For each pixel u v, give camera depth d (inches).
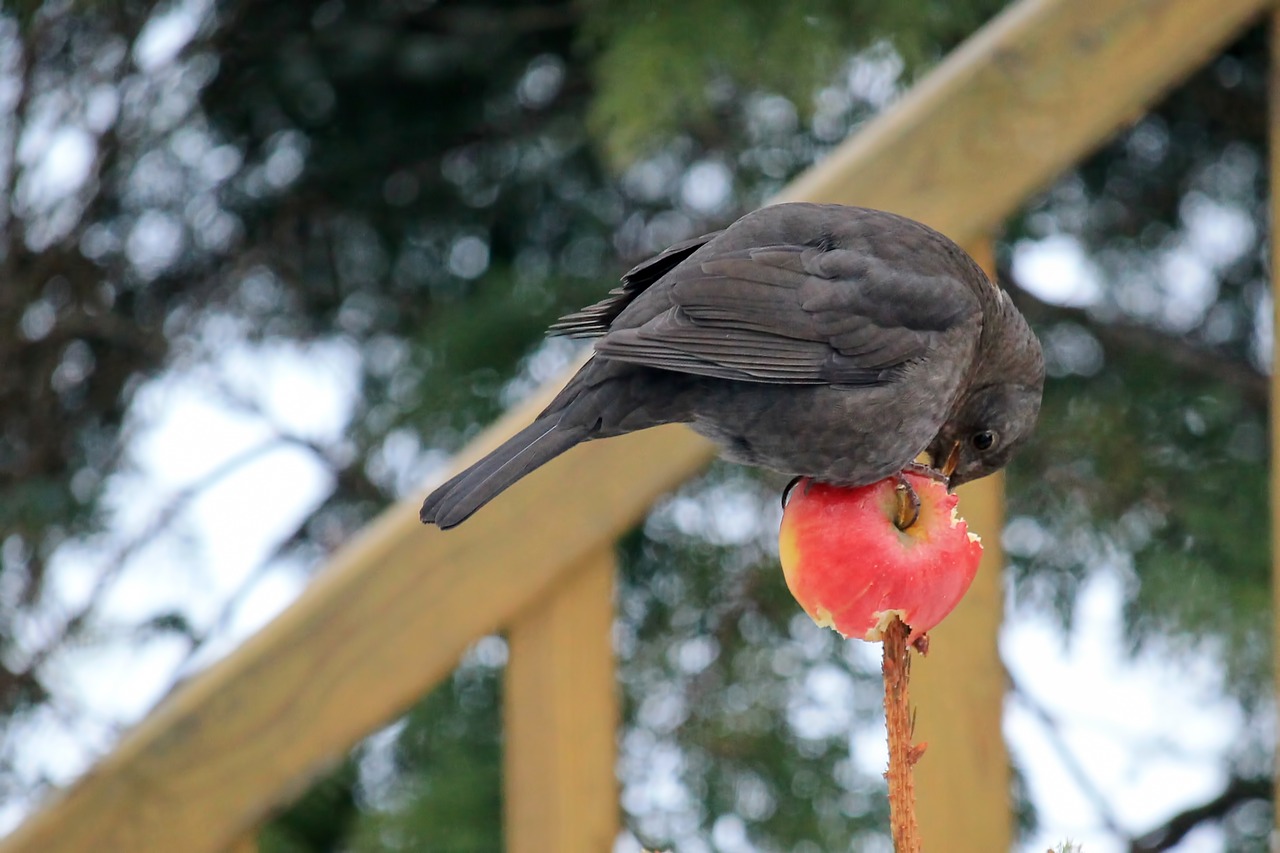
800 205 251.6
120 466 470.0
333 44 464.4
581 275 460.1
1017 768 431.5
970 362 252.8
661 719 428.1
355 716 229.6
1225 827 442.9
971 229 253.6
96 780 230.7
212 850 229.9
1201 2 246.8
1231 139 450.9
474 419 434.0
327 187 478.9
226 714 230.8
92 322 474.9
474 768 409.1
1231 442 441.7
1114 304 450.3
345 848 446.0
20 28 454.6
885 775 165.5
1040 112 248.4
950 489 261.9
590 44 422.3
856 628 174.9
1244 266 451.2
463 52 460.4
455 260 477.4
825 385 239.3
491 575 230.5
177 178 480.1
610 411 231.0
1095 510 433.4
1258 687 412.2
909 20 395.5
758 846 412.2
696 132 449.7
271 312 479.5
